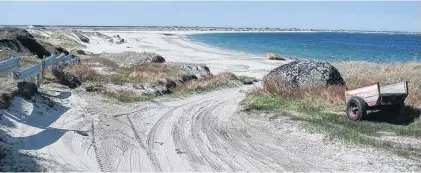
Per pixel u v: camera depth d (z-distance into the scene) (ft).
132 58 102.32
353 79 66.59
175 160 28.60
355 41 406.21
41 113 37.40
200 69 92.94
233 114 44.50
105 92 52.60
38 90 46.98
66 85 53.31
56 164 25.85
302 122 39.19
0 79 41.37
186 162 28.22
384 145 31.50
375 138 34.04
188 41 306.35
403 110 41.65
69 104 44.65
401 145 31.73
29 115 35.40
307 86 54.65
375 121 40.42
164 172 26.21
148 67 85.20
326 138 33.63
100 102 48.11
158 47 206.08
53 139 31.19
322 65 57.47
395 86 41.83
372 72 71.82
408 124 39.27
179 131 36.65
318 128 36.70
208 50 202.69
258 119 41.55
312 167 27.32
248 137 34.96
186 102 52.70
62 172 24.56
